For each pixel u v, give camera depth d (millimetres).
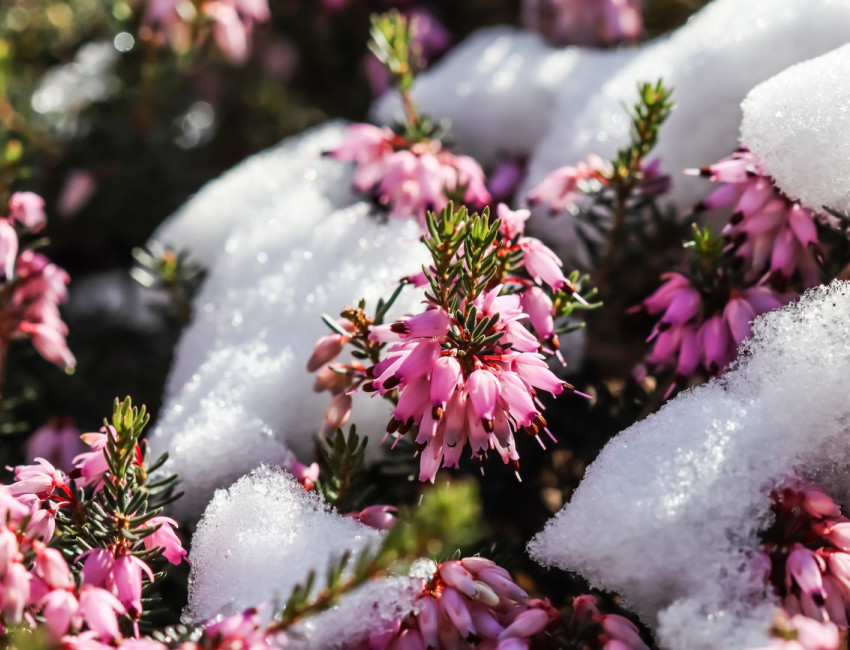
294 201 320
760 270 268
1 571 235
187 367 299
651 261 298
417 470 273
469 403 242
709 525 243
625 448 251
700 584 241
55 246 374
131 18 370
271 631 237
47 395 324
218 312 301
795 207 261
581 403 285
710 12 317
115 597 243
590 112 315
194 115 420
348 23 435
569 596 271
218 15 345
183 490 272
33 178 357
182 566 267
